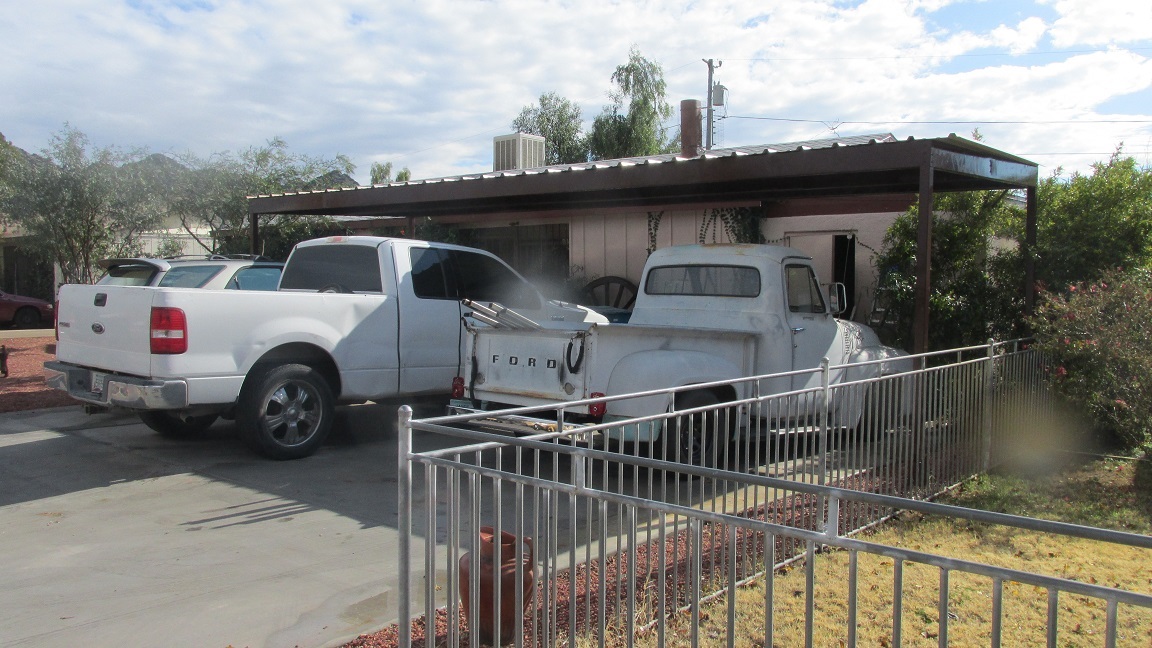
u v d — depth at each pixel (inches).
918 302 294.4
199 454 302.2
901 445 232.1
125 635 153.3
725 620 155.2
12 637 152.2
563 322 310.0
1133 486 260.5
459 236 641.6
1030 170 376.5
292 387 293.1
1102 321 285.6
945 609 84.0
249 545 203.6
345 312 304.7
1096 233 370.0
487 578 144.3
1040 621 159.2
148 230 636.1
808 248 506.6
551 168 565.9
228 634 153.6
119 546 202.5
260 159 649.6
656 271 337.4
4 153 627.8
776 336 297.0
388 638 151.5
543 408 157.0
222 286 409.4
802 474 201.6
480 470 124.8
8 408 380.2
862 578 180.2
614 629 150.4
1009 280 392.2
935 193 414.0
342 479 268.5
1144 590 174.9
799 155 315.6
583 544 198.5
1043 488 260.8
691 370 256.5
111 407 277.9
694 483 242.8
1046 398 319.9
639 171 354.6
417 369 328.8
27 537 209.6
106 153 603.5
